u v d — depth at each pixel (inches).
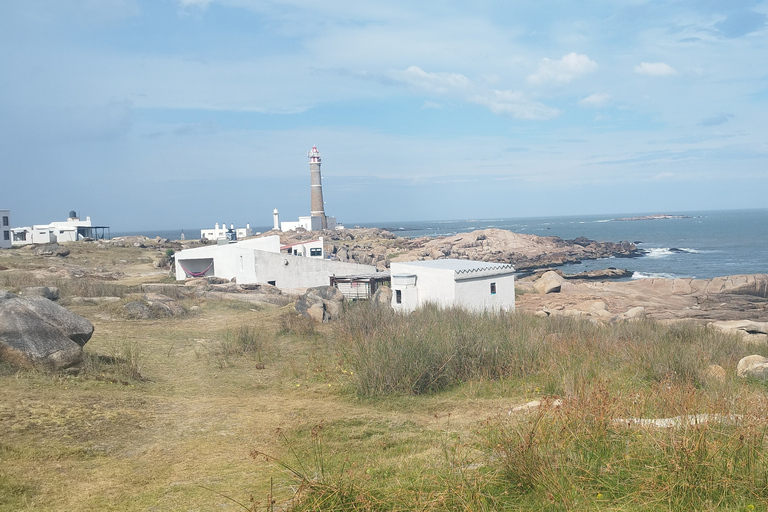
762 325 805.2
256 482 268.4
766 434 269.4
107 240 2940.5
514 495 237.5
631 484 239.0
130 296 943.7
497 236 3742.6
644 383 469.1
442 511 222.1
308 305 875.4
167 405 401.7
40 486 253.6
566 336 659.4
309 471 278.2
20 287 892.0
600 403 313.1
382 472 273.0
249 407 407.5
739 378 485.4
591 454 266.2
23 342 437.7
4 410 334.3
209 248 1643.7
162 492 254.7
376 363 494.9
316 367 553.3
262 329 781.3
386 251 3287.4
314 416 385.4
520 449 256.7
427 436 347.6
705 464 236.2
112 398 394.9
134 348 614.5
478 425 361.1
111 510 235.6
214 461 297.4
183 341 685.3
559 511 221.8
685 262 3024.1
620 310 1232.2
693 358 516.7
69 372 449.4
